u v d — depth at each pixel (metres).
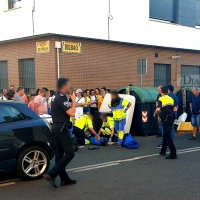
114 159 7.38
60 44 13.24
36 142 5.87
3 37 14.69
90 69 14.62
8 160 5.52
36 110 8.95
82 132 9.24
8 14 14.32
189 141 9.82
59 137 5.20
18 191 5.24
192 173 6.13
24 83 14.76
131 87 11.19
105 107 10.80
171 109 7.46
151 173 6.15
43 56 13.59
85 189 5.25
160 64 18.80
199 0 20.70
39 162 5.94
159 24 17.83
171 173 6.14
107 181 5.67
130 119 10.34
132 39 16.33
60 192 5.13
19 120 5.83
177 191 5.10
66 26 13.28
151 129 10.84
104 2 14.81
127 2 15.93
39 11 12.99
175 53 19.45
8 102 5.92
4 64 15.65
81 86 14.22
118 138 8.95
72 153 5.27
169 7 18.72
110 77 15.66
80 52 14.12
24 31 13.70
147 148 8.69
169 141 7.36
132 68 16.88
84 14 13.96
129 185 5.43
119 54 16.09
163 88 7.56
